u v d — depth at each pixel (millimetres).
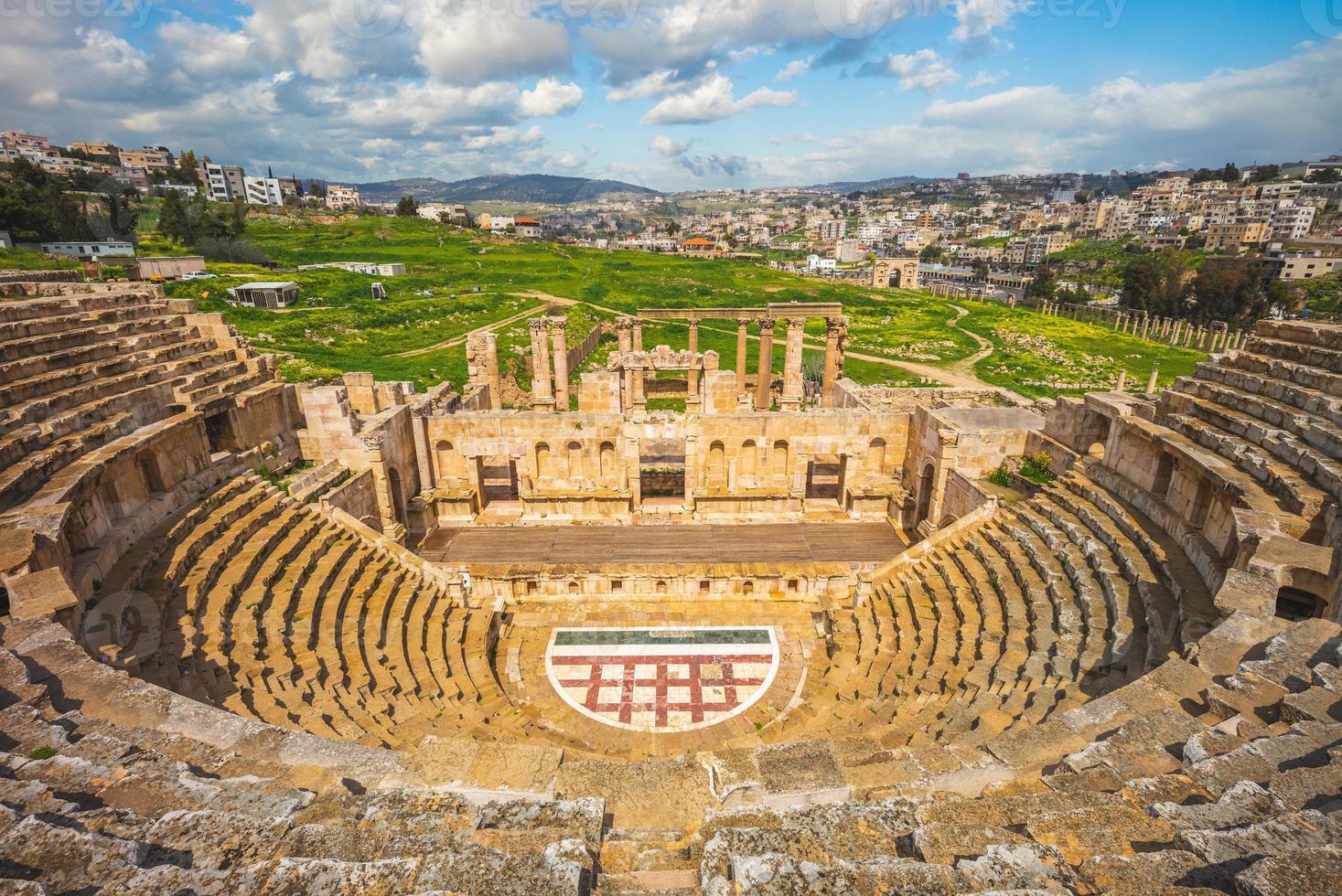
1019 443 30938
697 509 35406
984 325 131875
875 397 39531
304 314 84625
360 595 22891
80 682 11953
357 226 183750
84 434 20953
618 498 34938
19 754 9523
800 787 10406
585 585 28359
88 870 6758
